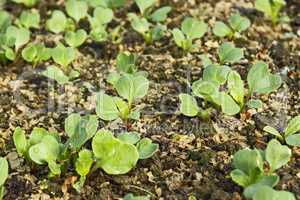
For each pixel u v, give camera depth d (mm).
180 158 708
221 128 734
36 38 860
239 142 720
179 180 688
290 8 884
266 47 828
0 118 761
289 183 675
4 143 732
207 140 725
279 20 861
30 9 903
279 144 666
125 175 692
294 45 831
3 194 677
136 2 846
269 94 771
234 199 663
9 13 897
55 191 683
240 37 838
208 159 704
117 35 857
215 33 820
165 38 847
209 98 731
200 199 671
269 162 660
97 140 671
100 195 678
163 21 869
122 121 745
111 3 875
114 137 691
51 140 683
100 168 696
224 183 682
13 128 749
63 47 796
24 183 693
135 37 854
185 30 811
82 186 683
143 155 682
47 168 702
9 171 704
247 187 632
